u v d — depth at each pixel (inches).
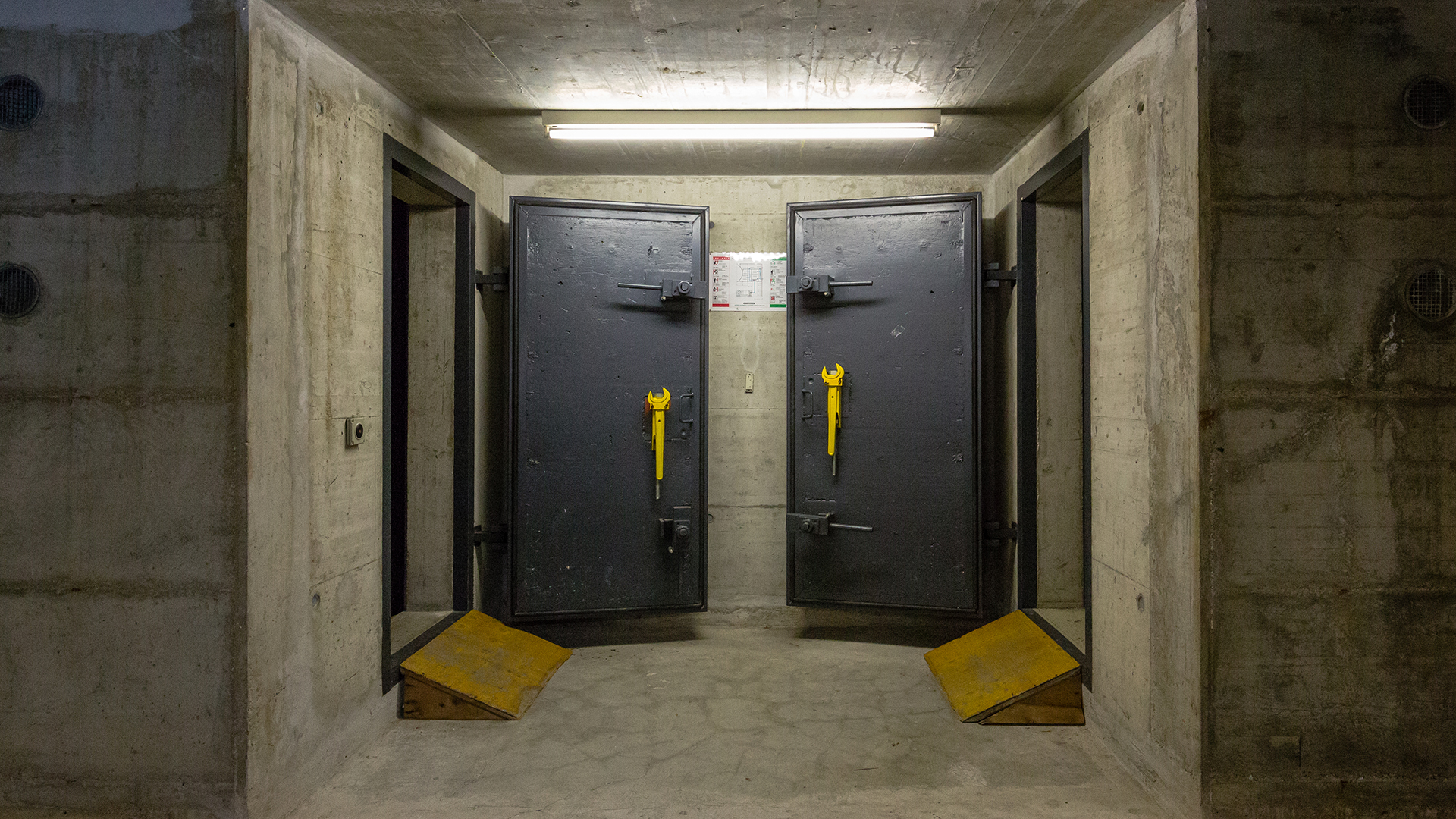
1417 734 87.3
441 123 132.8
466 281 145.1
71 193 86.0
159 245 85.4
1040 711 118.3
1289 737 87.2
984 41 100.9
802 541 156.6
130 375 85.7
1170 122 93.1
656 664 146.9
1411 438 87.2
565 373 150.9
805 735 114.5
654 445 152.1
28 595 86.2
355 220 107.6
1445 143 87.2
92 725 86.0
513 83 115.3
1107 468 110.2
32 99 86.5
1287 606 87.1
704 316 156.2
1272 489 87.2
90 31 86.0
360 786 98.8
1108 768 104.1
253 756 86.0
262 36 87.7
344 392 104.7
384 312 115.2
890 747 110.4
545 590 150.4
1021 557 147.2
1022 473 146.6
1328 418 87.2
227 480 85.0
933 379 149.6
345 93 105.4
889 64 108.7
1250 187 86.8
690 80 114.1
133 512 85.5
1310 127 86.9
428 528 145.3
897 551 151.7
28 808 86.4
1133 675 102.7
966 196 147.6
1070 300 145.9
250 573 85.4
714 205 167.2
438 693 120.4
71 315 86.0
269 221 88.7
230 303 85.0
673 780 100.6
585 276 151.5
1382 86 87.2
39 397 86.0
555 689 133.5
